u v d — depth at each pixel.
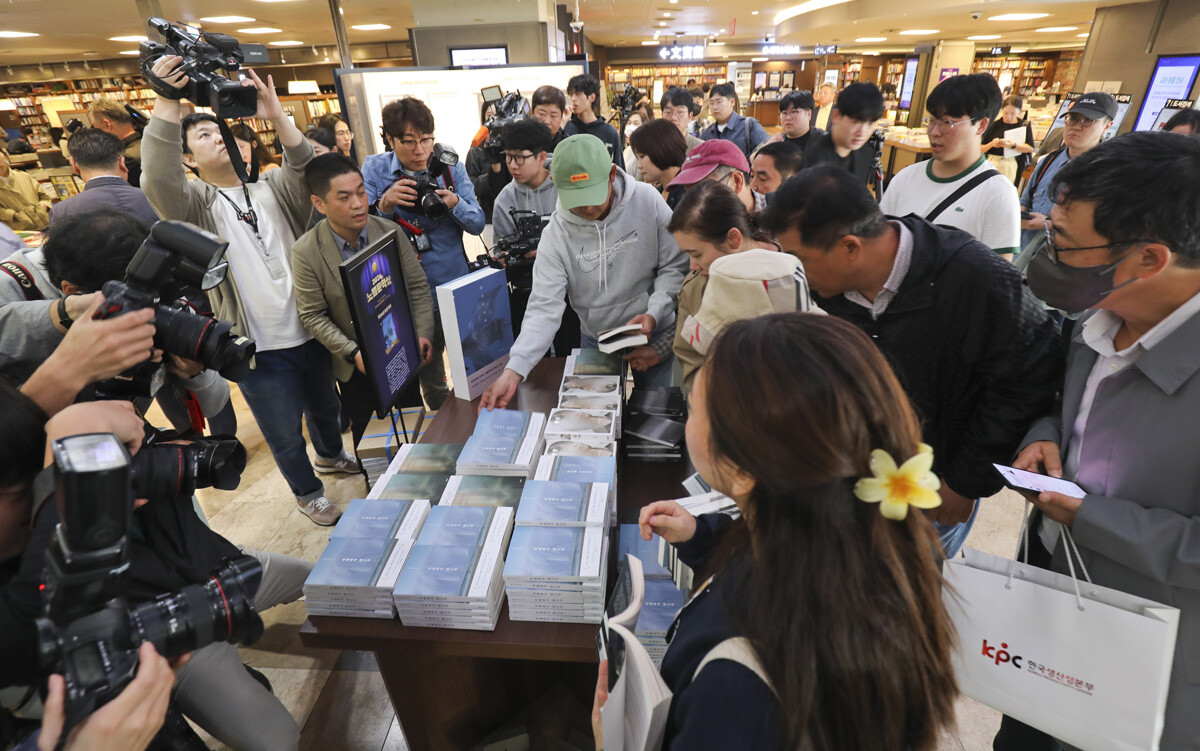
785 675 0.54
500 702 1.70
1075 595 0.96
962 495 1.38
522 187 3.04
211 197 2.22
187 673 1.29
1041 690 1.00
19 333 1.33
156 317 1.09
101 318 0.99
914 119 15.80
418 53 5.24
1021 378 1.25
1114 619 0.92
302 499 2.63
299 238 2.47
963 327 1.26
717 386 0.58
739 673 0.57
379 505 1.40
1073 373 1.13
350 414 2.39
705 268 1.59
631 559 0.85
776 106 16.19
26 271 1.67
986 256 1.23
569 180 1.89
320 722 1.82
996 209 2.06
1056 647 0.98
